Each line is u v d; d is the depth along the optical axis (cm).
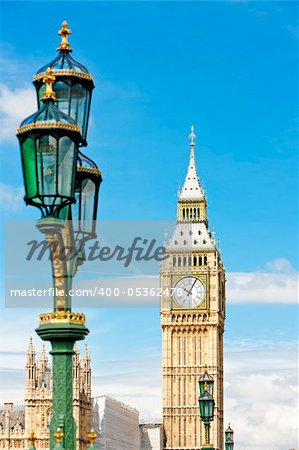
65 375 2267
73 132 2175
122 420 18488
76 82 2491
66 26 2564
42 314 2292
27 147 2178
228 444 7838
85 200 2534
